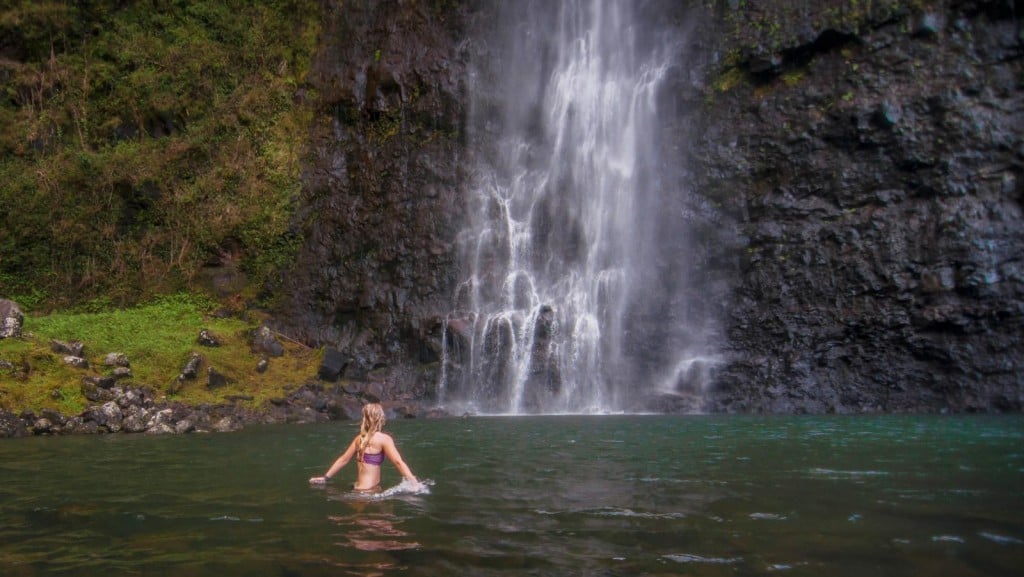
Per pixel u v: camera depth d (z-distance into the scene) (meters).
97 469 7.59
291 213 19.28
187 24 22.22
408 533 4.62
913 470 6.91
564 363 16.89
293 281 18.75
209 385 14.27
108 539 4.59
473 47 19.72
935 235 14.71
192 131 20.36
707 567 3.86
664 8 18.33
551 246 18.11
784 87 16.53
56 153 20.53
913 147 15.10
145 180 19.64
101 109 21.36
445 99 19.38
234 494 6.07
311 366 16.55
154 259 19.00
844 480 6.39
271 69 21.38
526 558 4.05
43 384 12.48
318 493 6.07
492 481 6.55
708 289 16.28
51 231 19.14
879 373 14.91
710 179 16.83
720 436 10.23
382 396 15.95
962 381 14.33
